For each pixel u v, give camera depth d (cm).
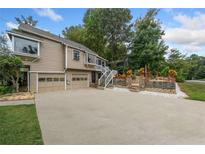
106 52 3647
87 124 608
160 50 3019
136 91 1705
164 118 704
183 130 559
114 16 3481
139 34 3156
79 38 3759
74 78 2091
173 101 1140
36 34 1655
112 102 1062
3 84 1398
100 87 2095
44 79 1669
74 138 480
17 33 1452
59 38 2036
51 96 1293
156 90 1706
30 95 1275
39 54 1625
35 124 593
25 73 1558
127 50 3600
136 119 683
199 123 639
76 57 2108
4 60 1250
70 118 684
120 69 3431
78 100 1116
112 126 590
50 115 725
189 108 912
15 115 711
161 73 2830
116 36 3650
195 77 6481
